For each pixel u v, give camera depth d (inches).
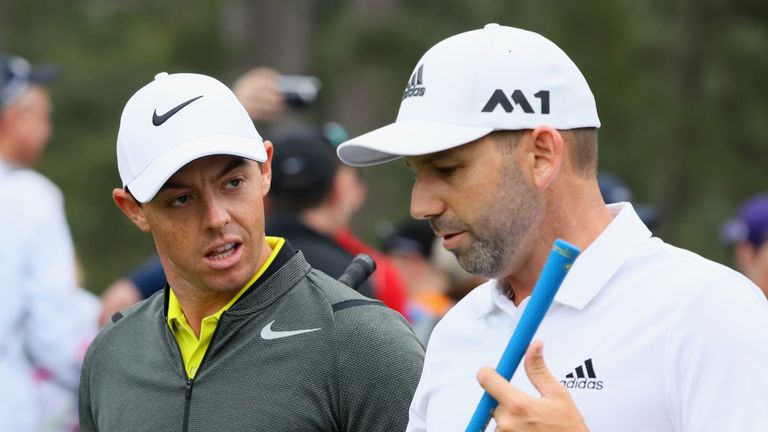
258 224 470.9
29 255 785.6
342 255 649.0
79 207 2191.2
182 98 475.8
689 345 367.2
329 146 692.1
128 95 2369.6
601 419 371.6
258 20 2298.2
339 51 2261.3
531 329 367.2
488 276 400.8
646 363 371.6
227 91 485.7
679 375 367.6
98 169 2225.6
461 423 409.4
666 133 2251.5
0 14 2497.5
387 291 795.4
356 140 405.4
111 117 2359.7
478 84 394.9
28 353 796.6
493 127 390.9
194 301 479.2
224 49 2304.4
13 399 777.6
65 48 2468.0
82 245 2191.2
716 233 2345.0
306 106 815.7
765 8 2721.5
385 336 462.9
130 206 497.4
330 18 2504.9
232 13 2327.8
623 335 375.9
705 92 2588.6
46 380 802.2
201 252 464.4
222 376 464.8
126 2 2588.6
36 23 2536.9
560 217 394.6
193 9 2368.4
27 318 789.2
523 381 390.6
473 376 411.8
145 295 836.0
